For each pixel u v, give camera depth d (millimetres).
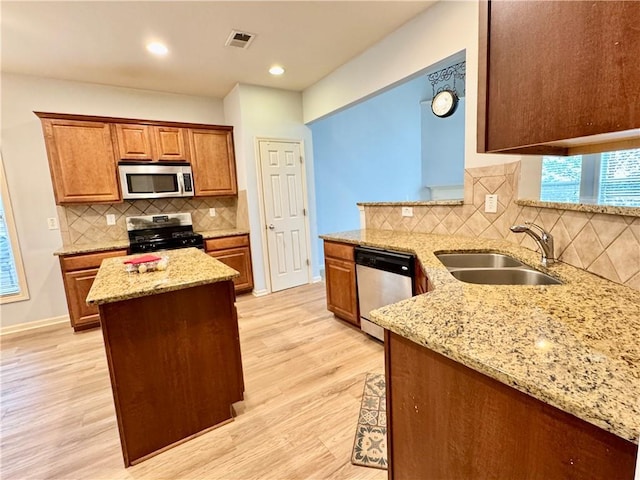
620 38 589
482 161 2170
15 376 2334
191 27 2400
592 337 755
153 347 1553
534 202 1625
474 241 2154
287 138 4078
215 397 1729
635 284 1037
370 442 1588
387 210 3096
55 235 3330
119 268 1941
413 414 940
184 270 1835
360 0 2188
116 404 1479
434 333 819
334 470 1445
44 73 3098
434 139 6000
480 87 933
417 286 2125
